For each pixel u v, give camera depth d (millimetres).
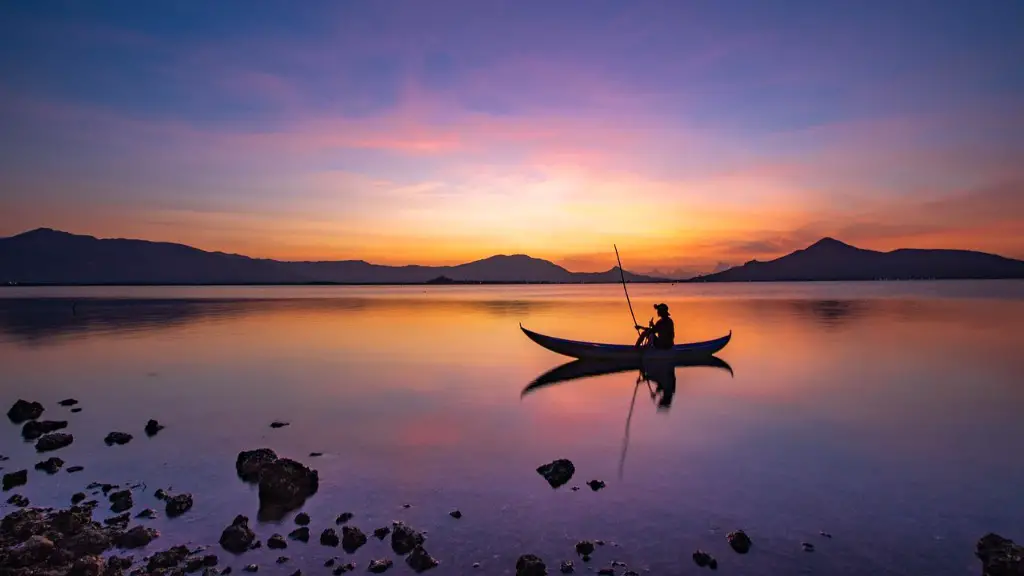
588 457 9398
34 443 10258
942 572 5840
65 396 14258
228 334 29406
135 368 18422
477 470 8789
